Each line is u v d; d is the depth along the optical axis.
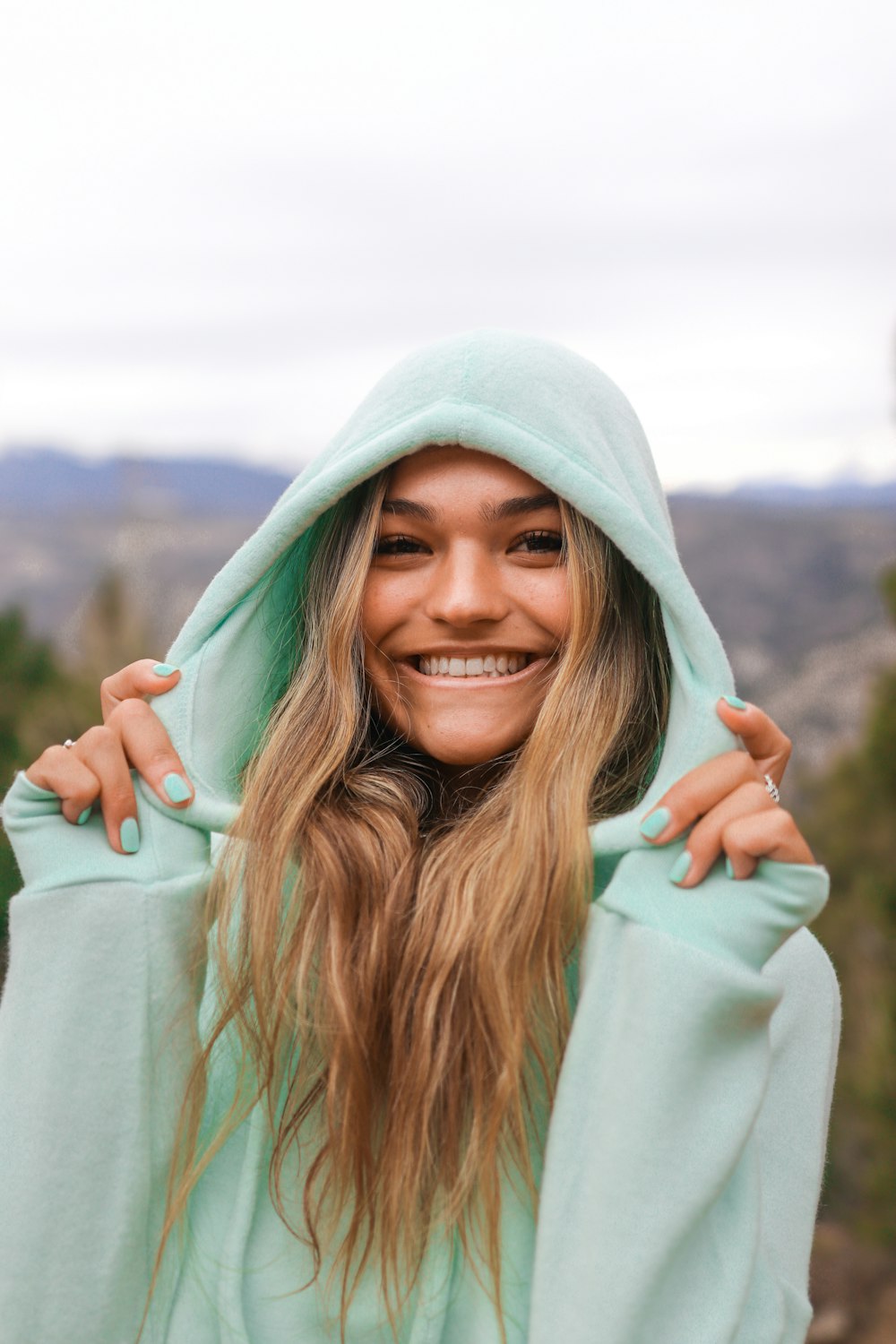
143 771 1.01
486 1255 0.94
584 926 0.97
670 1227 0.86
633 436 1.07
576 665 1.00
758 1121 1.05
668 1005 0.88
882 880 4.78
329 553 1.09
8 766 4.73
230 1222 0.99
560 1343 0.86
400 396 1.01
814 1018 1.11
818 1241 4.84
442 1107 0.95
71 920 0.97
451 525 0.99
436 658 1.05
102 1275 0.94
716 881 0.92
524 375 0.98
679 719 0.97
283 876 0.99
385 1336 0.96
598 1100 0.90
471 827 1.01
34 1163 0.94
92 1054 0.96
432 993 0.93
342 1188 0.93
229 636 1.05
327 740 1.04
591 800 1.03
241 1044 1.01
